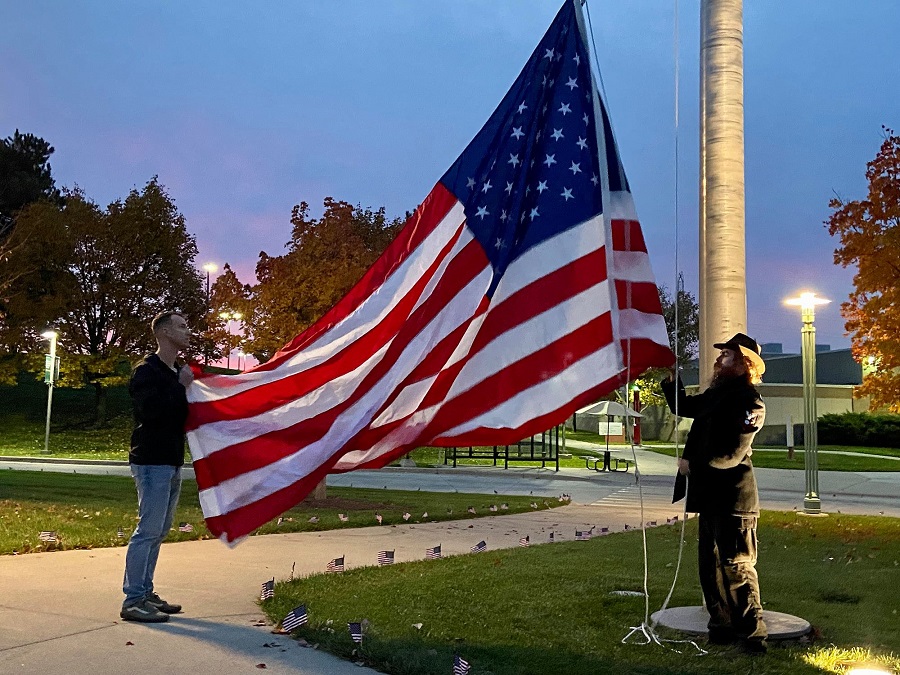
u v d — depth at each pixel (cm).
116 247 3784
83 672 429
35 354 3778
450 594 649
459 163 552
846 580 755
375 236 1862
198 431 525
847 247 1384
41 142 5447
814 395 1555
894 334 1381
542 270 522
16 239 3700
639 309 532
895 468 3125
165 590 646
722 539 506
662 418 5791
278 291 1553
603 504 1738
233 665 449
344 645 483
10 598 593
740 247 696
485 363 511
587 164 536
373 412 517
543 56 557
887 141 1354
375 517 1216
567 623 562
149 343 3900
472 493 1938
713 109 702
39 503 1236
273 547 905
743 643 500
